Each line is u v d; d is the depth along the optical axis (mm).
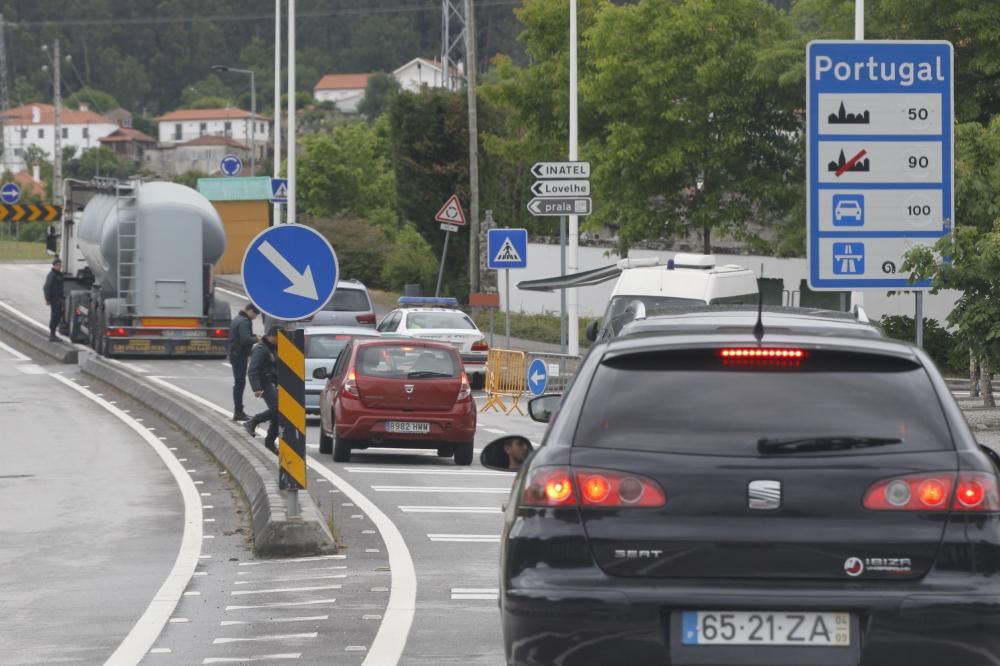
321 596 33969
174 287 127438
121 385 101125
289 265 42406
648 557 18406
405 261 184250
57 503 52625
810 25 140500
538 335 154375
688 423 18719
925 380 18969
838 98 53719
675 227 141875
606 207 140500
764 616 18219
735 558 18297
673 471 18484
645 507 18484
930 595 18016
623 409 18953
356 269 195250
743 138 134375
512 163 184000
